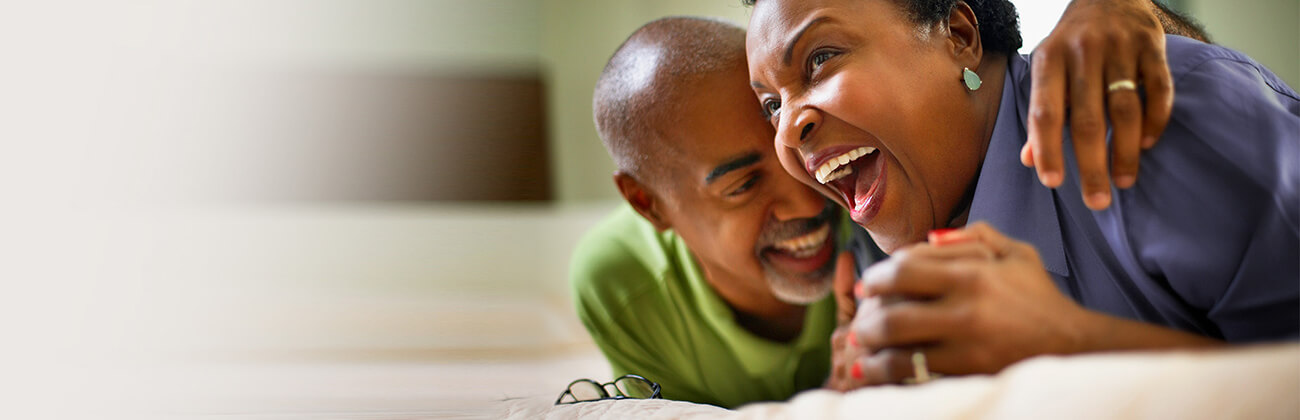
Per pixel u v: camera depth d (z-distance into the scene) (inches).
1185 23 48.3
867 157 43.7
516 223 168.4
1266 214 33.0
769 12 43.2
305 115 196.2
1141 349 29.9
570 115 184.2
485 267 134.3
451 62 193.6
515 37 194.1
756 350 64.7
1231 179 33.9
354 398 61.9
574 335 92.5
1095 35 36.8
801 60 42.0
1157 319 38.5
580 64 183.6
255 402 61.8
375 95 194.5
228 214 184.4
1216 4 112.5
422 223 173.0
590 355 81.8
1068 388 24.8
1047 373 25.7
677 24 60.2
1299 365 23.1
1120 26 37.2
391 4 196.9
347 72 195.2
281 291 123.8
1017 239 41.0
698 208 59.9
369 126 194.7
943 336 29.4
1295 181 33.3
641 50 60.2
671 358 67.2
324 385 67.7
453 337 92.4
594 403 39.0
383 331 94.7
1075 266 40.2
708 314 65.1
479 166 191.8
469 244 151.7
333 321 100.2
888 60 40.9
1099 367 25.4
